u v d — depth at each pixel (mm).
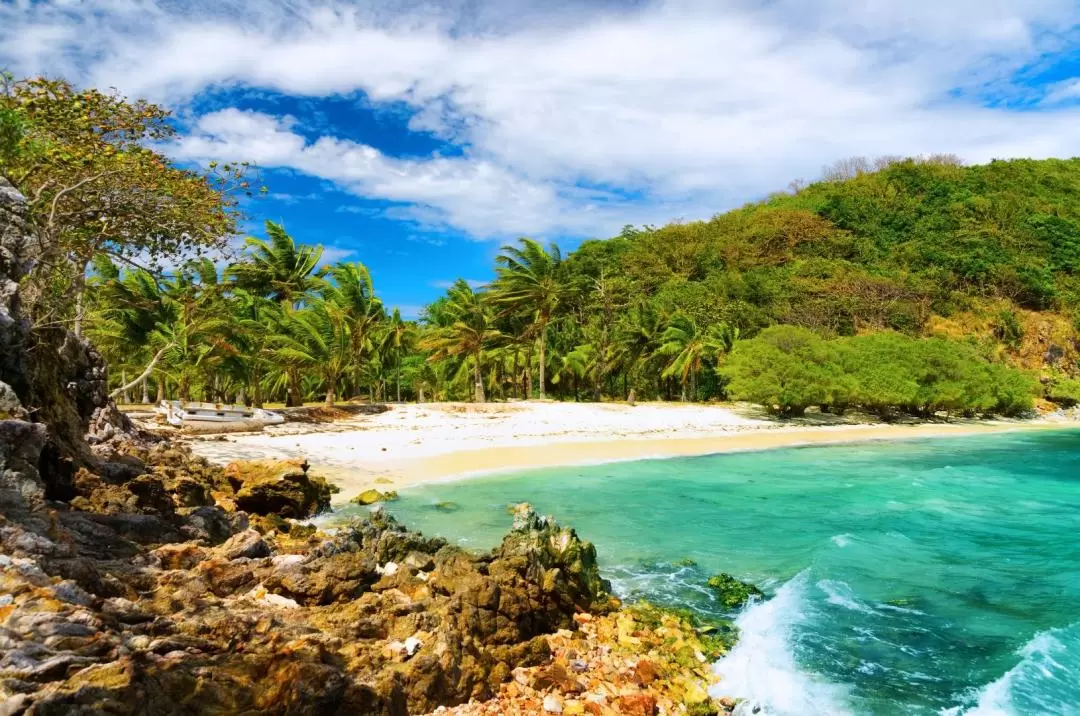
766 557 16625
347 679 7141
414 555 13109
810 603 13445
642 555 16562
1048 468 34094
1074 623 12570
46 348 13641
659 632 11555
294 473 18828
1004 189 139750
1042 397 85875
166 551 10266
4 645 5500
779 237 124812
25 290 15344
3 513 8203
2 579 6496
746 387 51656
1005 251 116562
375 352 55625
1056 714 9383
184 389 44375
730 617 12656
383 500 21438
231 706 6168
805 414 58438
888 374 56438
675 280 104062
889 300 100500
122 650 6055
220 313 41406
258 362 44750
